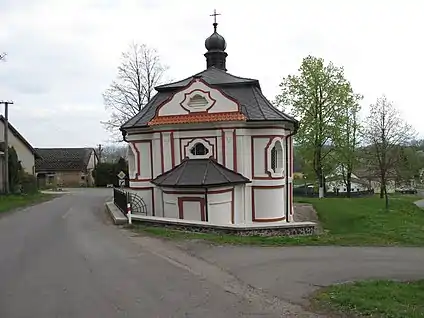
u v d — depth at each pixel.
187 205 20.39
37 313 7.87
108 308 8.12
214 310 8.00
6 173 37.62
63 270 11.02
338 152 40.75
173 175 21.11
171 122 21.61
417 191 62.97
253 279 10.23
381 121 36.59
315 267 11.45
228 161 21.33
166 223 17.89
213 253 13.15
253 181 21.94
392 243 15.02
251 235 16.75
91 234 16.47
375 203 35.22
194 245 14.30
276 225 17.25
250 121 21.44
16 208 27.12
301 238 15.66
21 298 8.74
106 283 9.84
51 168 65.31
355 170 44.38
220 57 27.36
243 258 12.48
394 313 7.59
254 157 21.97
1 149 38.97
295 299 8.66
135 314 7.79
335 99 39.31
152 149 23.11
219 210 20.45
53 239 15.49
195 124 21.52
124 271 10.92
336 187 47.50
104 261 12.01
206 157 21.59
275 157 22.75
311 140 39.78
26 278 10.28
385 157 36.06
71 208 26.42
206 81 22.11
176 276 10.45
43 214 23.52
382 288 9.20
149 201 23.31
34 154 51.16
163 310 8.00
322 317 7.62
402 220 27.12
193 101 21.70
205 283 9.85
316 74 39.41
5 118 37.56
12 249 13.76
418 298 8.54
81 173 65.19
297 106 39.94
